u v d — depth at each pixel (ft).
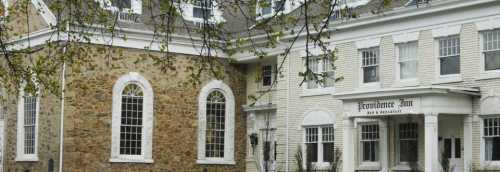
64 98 144.87
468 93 122.01
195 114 160.35
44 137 149.18
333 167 132.36
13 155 156.97
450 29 126.93
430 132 119.65
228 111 164.66
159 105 155.94
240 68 166.71
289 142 152.05
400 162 132.05
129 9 120.88
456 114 123.13
